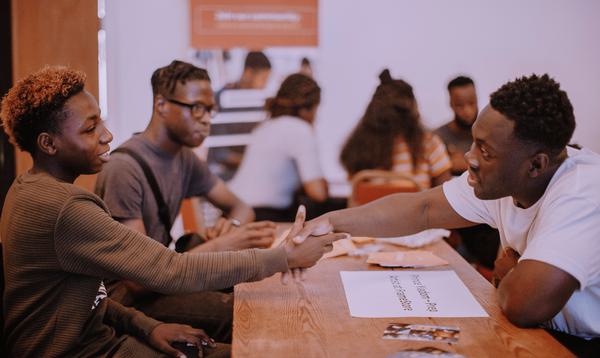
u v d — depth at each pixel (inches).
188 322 91.0
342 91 186.2
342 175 183.6
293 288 75.8
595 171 67.1
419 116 168.4
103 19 175.2
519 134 64.3
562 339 69.5
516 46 188.2
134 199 96.0
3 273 72.2
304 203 173.6
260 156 173.3
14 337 69.0
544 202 67.4
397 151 167.9
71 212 65.4
